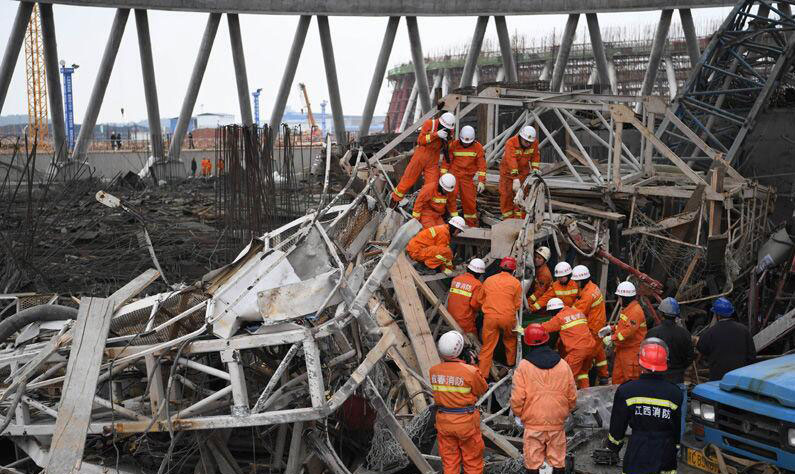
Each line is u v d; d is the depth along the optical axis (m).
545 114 18.66
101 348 6.84
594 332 10.09
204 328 6.94
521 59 61.25
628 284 9.74
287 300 6.84
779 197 18.30
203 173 42.12
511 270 9.59
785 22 22.23
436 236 10.54
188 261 15.27
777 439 6.95
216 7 40.59
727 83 22.58
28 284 12.77
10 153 36.81
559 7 40.31
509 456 7.98
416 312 9.34
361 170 13.20
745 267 13.59
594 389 8.97
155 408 7.07
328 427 7.97
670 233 13.30
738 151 19.77
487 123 16.23
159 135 41.12
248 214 13.80
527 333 7.30
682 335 8.64
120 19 39.97
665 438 6.62
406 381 8.71
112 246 16.36
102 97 40.59
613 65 56.56
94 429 6.88
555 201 13.68
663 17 39.53
